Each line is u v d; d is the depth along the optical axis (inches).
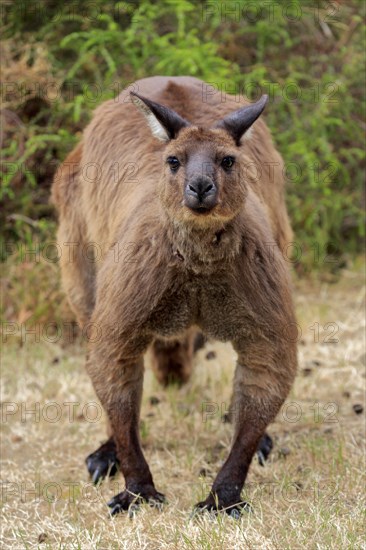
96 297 416.2
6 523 396.8
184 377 519.5
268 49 757.9
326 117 745.6
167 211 370.3
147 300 380.2
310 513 367.2
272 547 342.0
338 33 773.9
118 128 460.4
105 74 721.0
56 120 708.7
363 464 418.3
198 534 358.3
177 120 380.2
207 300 383.9
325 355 590.2
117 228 418.6
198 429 493.4
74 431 502.6
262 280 381.1
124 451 401.4
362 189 778.8
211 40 737.6
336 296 697.0
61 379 564.7
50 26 718.5
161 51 696.4
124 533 368.8
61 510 407.5
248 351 387.5
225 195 361.1
